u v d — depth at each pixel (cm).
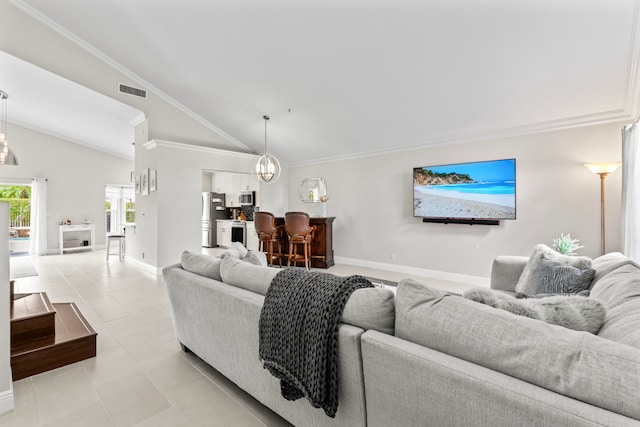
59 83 467
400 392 107
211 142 616
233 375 185
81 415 168
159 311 335
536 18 248
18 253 748
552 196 384
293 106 476
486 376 89
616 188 344
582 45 264
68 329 247
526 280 257
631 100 316
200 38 376
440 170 469
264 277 174
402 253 529
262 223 538
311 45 339
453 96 367
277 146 646
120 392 189
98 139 748
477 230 446
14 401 179
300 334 131
